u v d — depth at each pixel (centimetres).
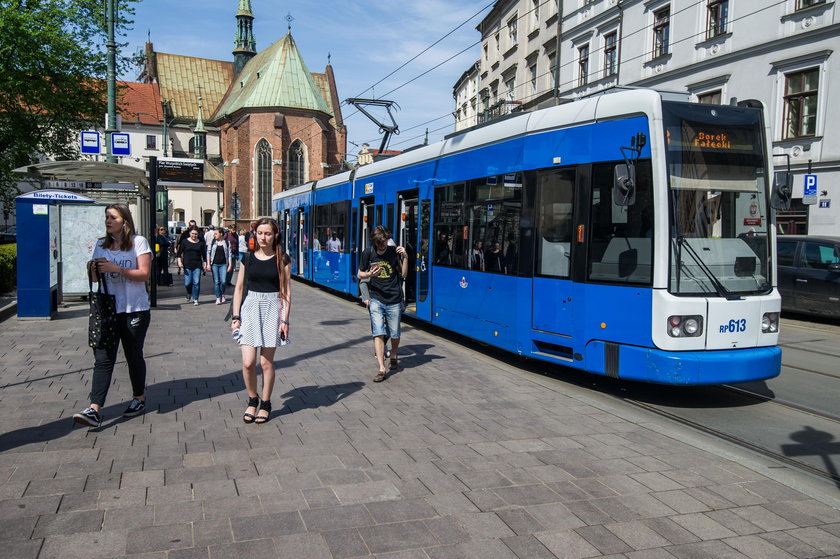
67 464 464
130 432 541
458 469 479
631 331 699
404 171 1255
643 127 698
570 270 768
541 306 810
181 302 1555
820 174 1908
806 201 1808
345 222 1650
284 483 441
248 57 8169
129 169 1588
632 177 660
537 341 820
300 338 1053
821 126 1895
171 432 544
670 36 2369
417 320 1381
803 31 1920
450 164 1060
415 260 1232
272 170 6209
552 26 3114
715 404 724
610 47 2708
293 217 2348
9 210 3095
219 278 1529
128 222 572
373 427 576
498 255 903
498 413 637
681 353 668
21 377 721
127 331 571
